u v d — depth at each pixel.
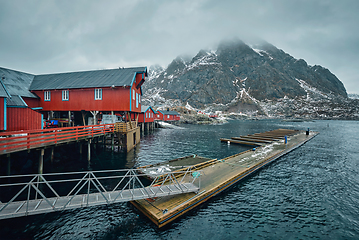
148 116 49.62
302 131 48.91
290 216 10.12
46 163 15.96
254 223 9.44
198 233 8.59
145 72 27.41
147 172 14.34
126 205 10.58
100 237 8.12
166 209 9.38
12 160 13.67
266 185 14.12
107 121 26.77
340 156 23.36
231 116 146.62
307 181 15.02
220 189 12.59
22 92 23.33
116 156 21.03
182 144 31.23
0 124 14.10
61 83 25.28
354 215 10.34
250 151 23.78
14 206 8.14
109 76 25.53
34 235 8.05
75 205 8.49
